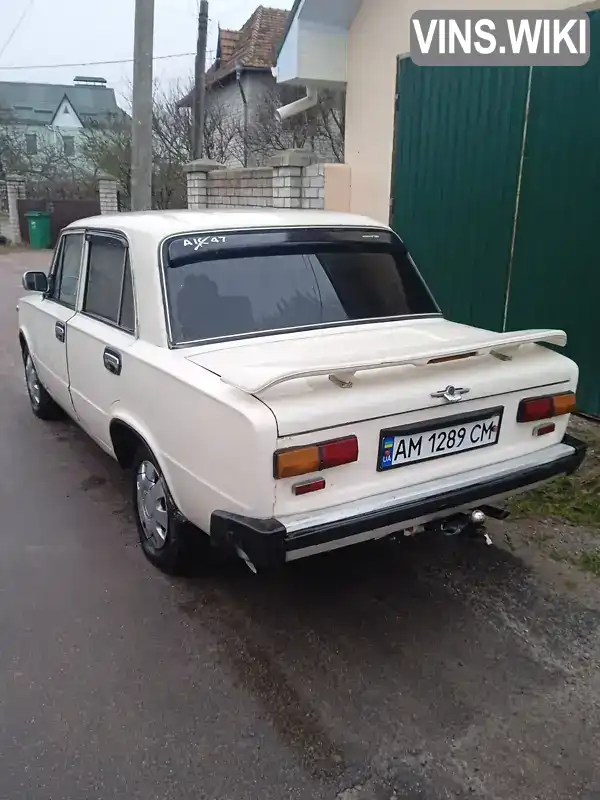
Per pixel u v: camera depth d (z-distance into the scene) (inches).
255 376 94.7
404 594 127.6
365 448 101.3
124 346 131.7
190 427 108.3
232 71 795.4
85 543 146.3
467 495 109.3
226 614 121.5
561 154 195.6
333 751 91.0
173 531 125.0
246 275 129.5
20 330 225.9
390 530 105.4
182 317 122.1
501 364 117.8
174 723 95.8
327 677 105.1
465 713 97.7
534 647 112.3
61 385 181.3
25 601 125.0
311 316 130.3
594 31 182.4
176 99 884.6
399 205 260.1
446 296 245.4
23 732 94.2
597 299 193.2
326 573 134.9
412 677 105.1
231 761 89.4
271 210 150.4
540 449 123.4
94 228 158.6
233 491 98.7
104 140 939.3
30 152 1355.8
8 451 199.2
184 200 778.8
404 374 108.0
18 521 156.1
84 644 112.9
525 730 94.7
